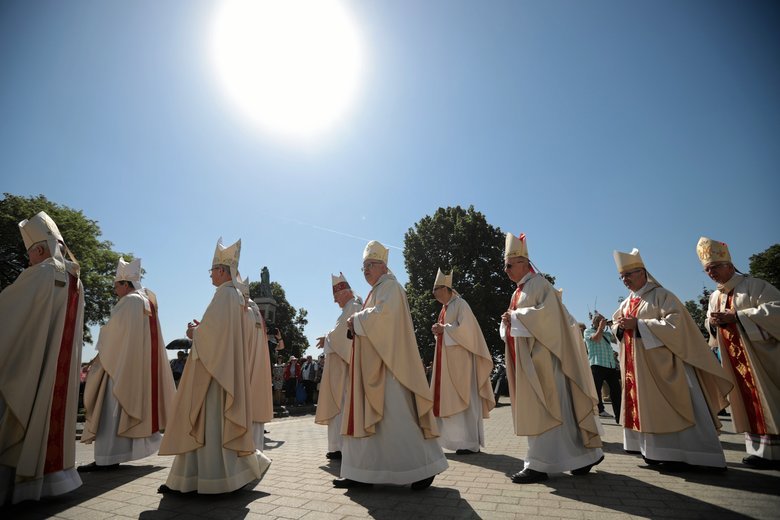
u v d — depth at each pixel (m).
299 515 3.52
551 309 4.73
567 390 4.67
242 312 4.68
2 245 25.48
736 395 5.35
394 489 4.32
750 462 5.09
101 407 5.53
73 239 29.70
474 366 7.24
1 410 3.72
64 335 4.27
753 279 5.51
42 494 3.94
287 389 19.80
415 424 4.32
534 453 4.53
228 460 4.13
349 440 4.41
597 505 3.60
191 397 4.18
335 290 7.25
